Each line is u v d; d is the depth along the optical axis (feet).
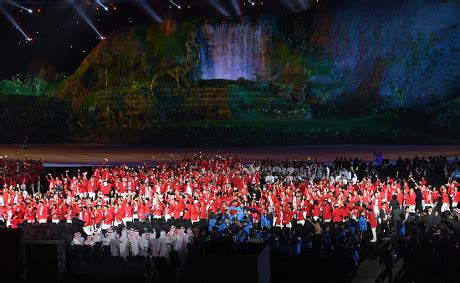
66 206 159.74
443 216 141.18
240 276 69.15
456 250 104.53
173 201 158.92
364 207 145.28
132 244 120.88
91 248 116.57
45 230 147.13
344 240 112.27
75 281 110.22
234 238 118.62
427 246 104.73
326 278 105.50
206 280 69.56
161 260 112.68
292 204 155.63
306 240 119.44
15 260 84.58
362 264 122.11
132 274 111.45
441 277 101.45
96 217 147.95
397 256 122.01
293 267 106.22
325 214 149.59
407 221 141.49
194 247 120.16
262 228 134.31
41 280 107.96
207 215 155.63
